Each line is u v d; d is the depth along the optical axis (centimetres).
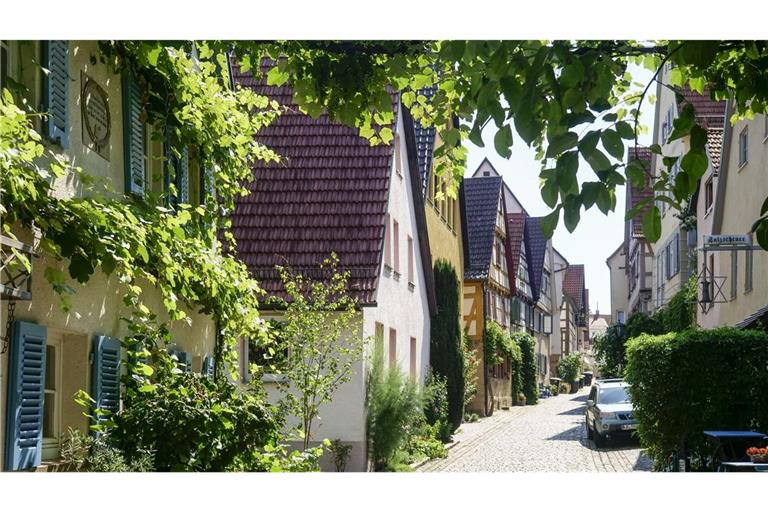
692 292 3138
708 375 1700
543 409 4631
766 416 1688
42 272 827
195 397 927
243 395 1002
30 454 792
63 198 819
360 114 813
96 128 980
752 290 2297
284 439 1140
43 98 841
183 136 1158
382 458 1997
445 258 3144
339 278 1805
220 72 1291
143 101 1091
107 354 959
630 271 5766
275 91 2295
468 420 3625
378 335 2028
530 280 6322
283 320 1780
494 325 4316
